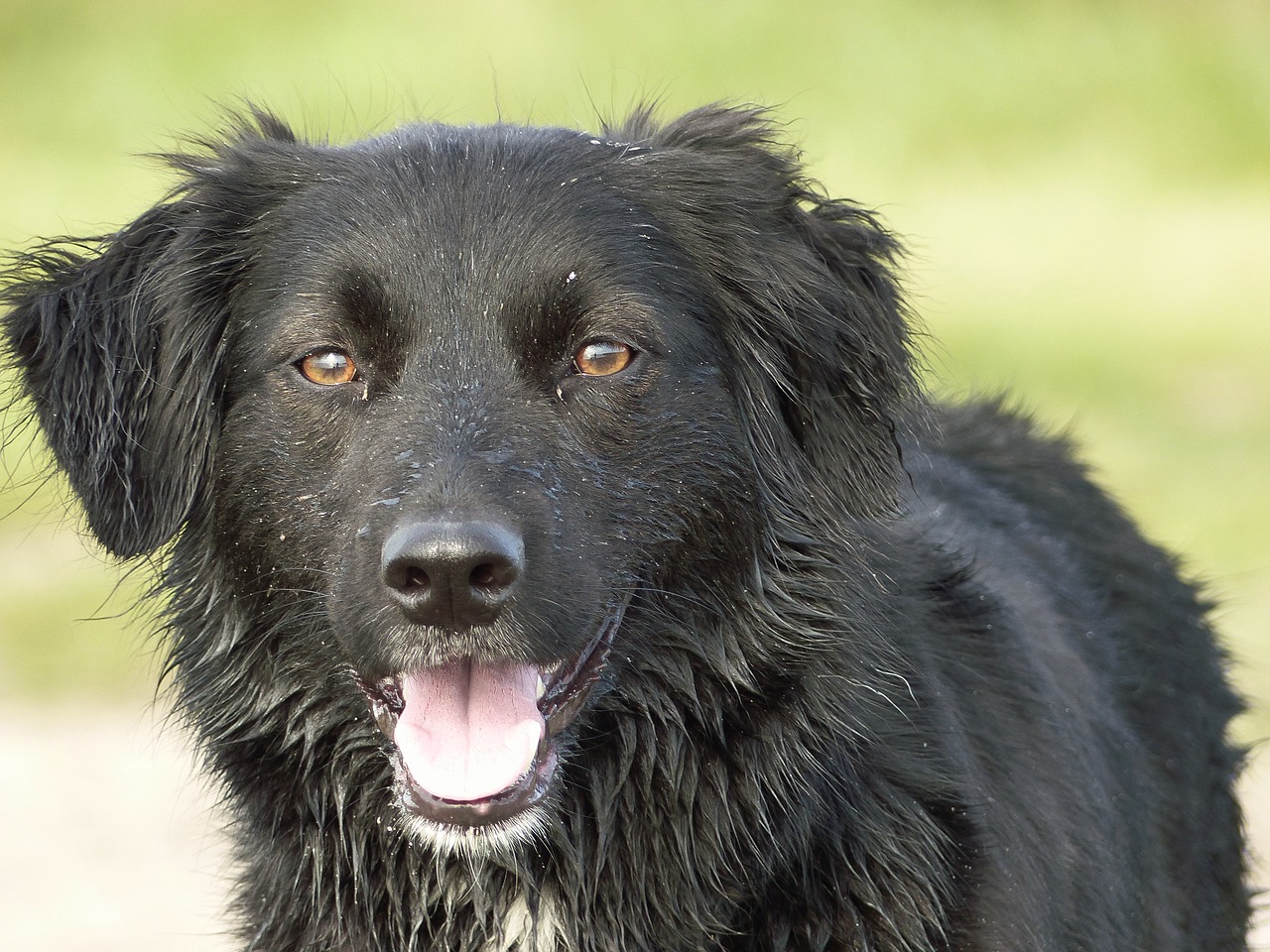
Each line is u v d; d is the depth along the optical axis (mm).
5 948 13328
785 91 42375
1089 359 28547
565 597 7461
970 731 8266
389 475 7457
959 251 34594
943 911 7672
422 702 7688
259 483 7949
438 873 8062
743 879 7898
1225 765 10594
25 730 17891
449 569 7070
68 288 8555
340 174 8195
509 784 7473
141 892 14445
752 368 8227
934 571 8797
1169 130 41219
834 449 8328
